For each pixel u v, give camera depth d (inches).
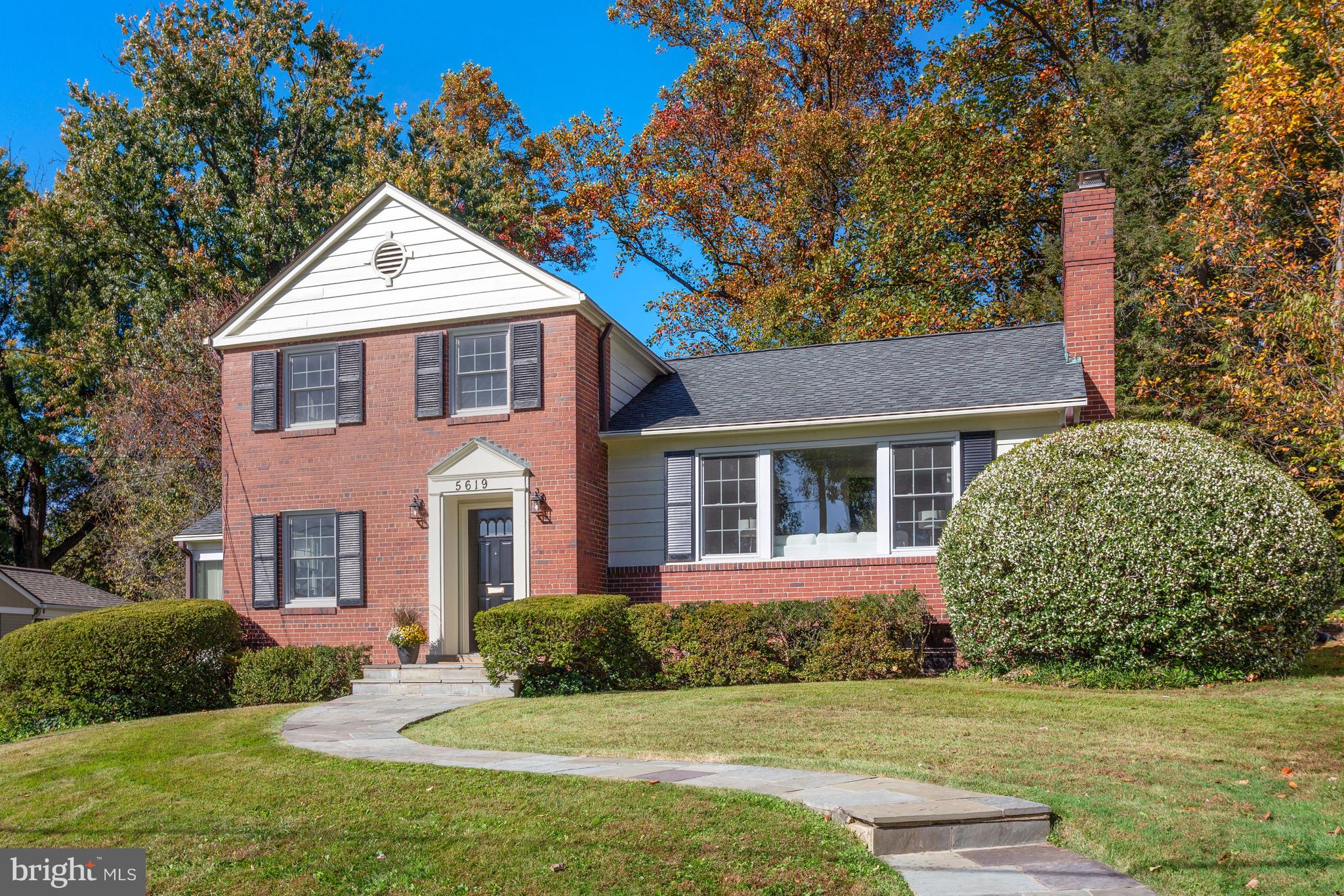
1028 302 1002.7
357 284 712.4
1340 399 701.9
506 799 311.7
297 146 1332.4
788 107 1248.8
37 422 1299.2
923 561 619.5
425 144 1382.9
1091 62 1064.8
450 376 688.4
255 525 715.4
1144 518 482.0
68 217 1203.2
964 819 264.8
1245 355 812.6
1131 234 925.8
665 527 679.1
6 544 1342.3
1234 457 498.6
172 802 341.4
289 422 721.6
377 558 684.7
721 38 1349.7
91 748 454.3
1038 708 426.3
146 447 1087.6
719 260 1322.6
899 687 499.8
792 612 596.4
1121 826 273.1
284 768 372.8
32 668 590.2
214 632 633.0
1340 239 750.5
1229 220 813.9
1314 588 479.5
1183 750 345.1
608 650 589.0
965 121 1105.4
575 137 1357.0
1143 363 881.5
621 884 242.8
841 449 652.7
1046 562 494.6
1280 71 735.1
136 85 1277.1
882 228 1084.5
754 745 379.6
